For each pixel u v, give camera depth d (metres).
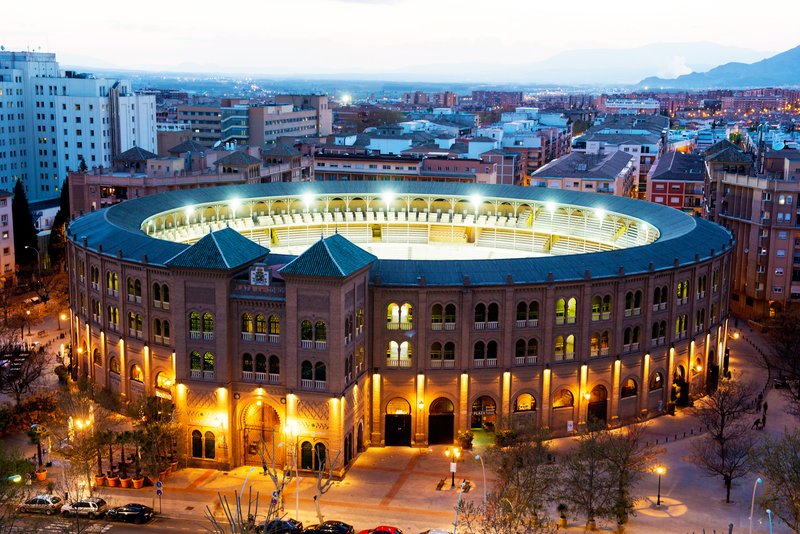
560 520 95.75
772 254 181.25
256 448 109.75
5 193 189.75
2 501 84.94
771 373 146.50
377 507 97.94
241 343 107.19
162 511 96.25
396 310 112.50
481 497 100.50
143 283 117.06
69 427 105.94
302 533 89.81
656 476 107.25
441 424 115.94
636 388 122.88
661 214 162.38
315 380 104.62
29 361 130.00
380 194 198.75
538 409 116.75
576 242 189.25
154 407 107.88
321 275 101.75
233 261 106.88
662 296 123.38
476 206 199.00
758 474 107.38
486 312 113.31
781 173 193.88
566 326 116.81
